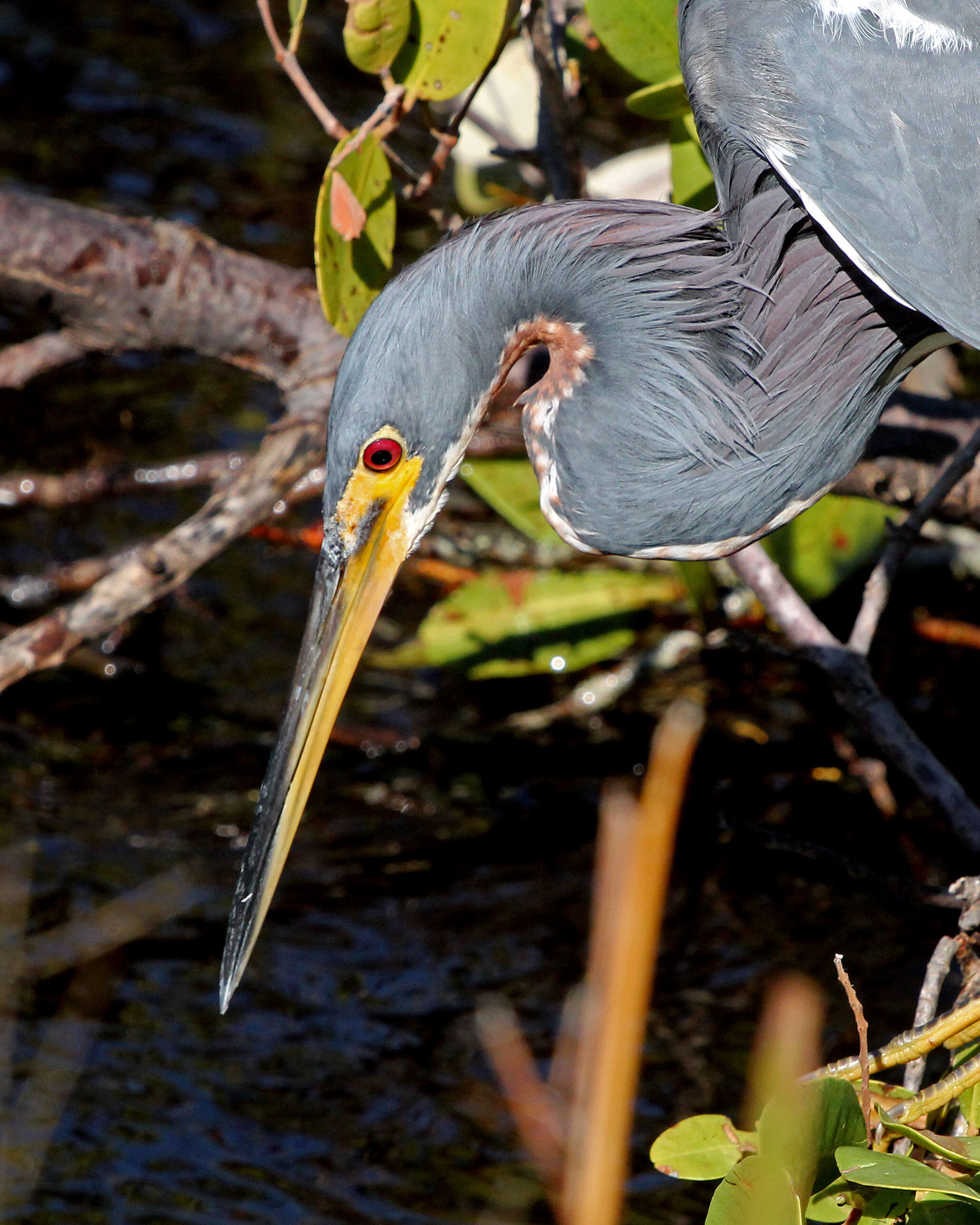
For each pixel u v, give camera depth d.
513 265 6.04
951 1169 4.94
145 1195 7.04
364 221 6.91
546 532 9.86
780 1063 3.87
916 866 9.00
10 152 13.64
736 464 6.31
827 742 9.95
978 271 6.17
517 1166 7.21
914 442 8.65
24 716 9.86
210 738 9.72
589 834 9.22
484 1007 8.06
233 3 15.84
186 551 8.18
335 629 6.28
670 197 8.45
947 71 6.13
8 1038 7.76
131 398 12.07
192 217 13.04
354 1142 7.35
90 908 8.49
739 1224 4.02
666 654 10.44
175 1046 7.80
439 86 7.25
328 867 8.99
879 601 8.02
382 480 6.08
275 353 8.88
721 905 8.80
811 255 6.31
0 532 10.94
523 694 10.35
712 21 6.35
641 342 6.20
